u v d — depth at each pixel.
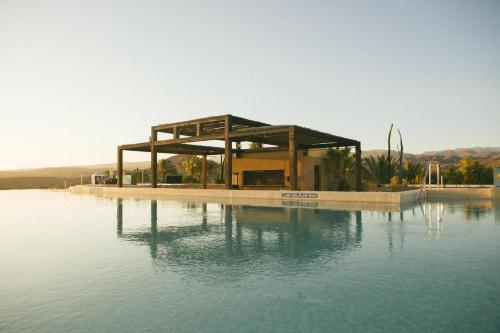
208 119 31.20
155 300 5.09
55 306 4.88
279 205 21.56
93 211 19.50
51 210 20.64
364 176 45.91
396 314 4.50
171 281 6.03
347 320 4.32
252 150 36.88
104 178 57.84
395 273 6.35
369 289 5.49
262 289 5.55
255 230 11.77
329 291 5.41
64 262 7.47
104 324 4.26
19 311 4.70
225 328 4.12
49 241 10.09
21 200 31.92
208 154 42.66
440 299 5.01
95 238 10.55
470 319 4.32
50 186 91.81
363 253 8.05
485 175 40.53
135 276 6.35
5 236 11.08
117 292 5.47
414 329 4.05
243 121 31.25
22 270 6.83
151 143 36.44
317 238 10.10
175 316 4.50
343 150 41.22
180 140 33.53
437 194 26.81
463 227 11.88
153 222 14.20
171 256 7.99
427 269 6.61
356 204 21.52
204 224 13.42
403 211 17.36
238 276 6.30
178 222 14.08
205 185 42.84
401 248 8.55
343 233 10.90
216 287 5.68
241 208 19.91
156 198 31.02
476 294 5.20
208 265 7.12
